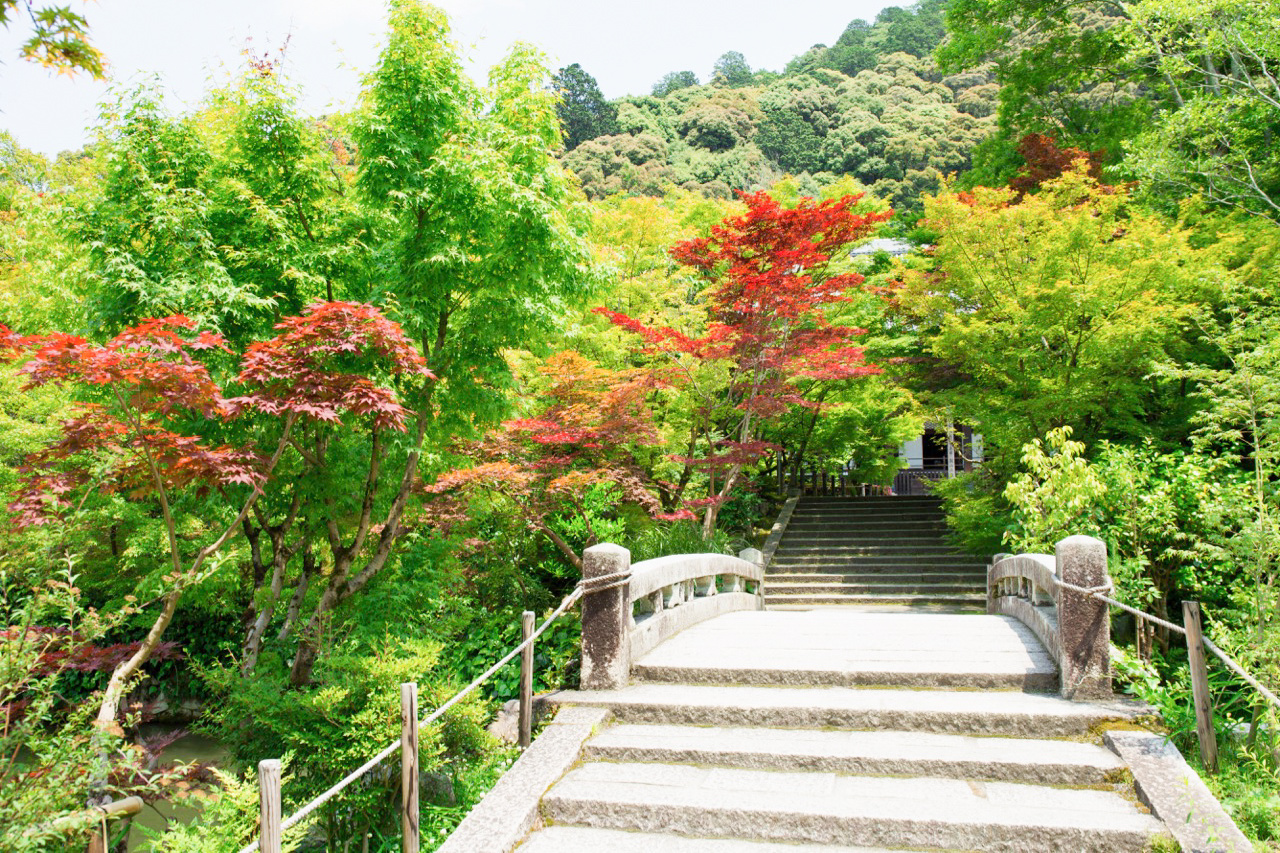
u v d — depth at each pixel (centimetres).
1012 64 1919
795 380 1528
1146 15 1188
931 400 1343
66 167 1416
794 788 429
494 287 817
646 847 394
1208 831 359
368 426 792
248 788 530
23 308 952
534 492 1066
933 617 819
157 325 568
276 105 789
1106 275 1011
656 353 1328
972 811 391
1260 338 690
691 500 1276
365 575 835
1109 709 482
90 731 477
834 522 1783
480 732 629
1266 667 475
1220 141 1202
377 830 587
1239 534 589
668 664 587
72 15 333
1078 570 522
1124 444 933
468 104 870
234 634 1289
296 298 805
